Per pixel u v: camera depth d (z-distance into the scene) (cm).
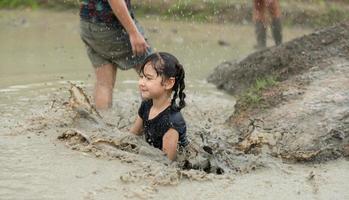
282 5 2136
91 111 932
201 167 815
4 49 1612
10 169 754
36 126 933
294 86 1076
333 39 1253
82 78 1344
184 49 1711
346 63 1146
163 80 854
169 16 2091
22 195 686
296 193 734
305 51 1255
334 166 840
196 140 916
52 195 689
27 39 1747
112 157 805
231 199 706
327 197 725
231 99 1268
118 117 1027
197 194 714
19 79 1316
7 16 2012
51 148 830
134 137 866
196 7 2119
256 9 1580
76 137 859
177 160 850
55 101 1089
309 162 854
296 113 968
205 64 1555
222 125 1045
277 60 1299
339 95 998
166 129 852
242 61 1383
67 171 754
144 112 882
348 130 904
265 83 1130
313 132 905
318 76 1101
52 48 1647
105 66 1052
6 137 874
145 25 1981
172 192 714
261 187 748
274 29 1560
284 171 812
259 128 934
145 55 1028
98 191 704
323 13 2106
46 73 1378
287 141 894
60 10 2116
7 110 1058
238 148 898
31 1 2128
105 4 1018
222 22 2061
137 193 702
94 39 1034
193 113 1122
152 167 779
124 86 1295
